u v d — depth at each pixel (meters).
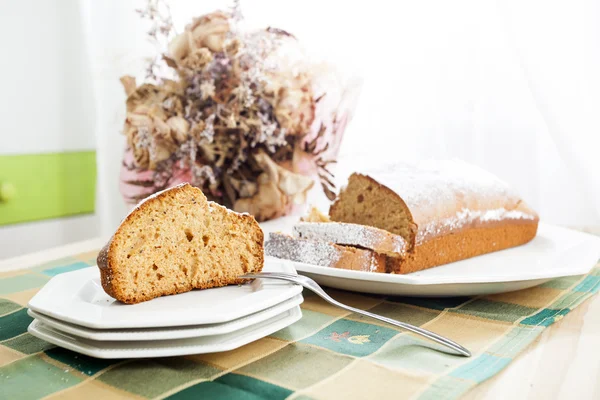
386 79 2.37
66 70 2.86
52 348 0.95
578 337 1.03
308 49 2.20
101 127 2.60
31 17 2.71
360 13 2.27
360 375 0.84
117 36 2.40
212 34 2.07
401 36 2.34
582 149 2.10
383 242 1.33
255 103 2.07
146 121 2.12
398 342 0.98
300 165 2.14
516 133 2.35
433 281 1.11
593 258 1.37
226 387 0.81
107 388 0.81
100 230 2.87
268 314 0.93
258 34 2.10
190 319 0.84
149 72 2.25
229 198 2.14
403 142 2.43
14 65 2.68
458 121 2.39
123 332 0.85
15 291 1.28
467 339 1.00
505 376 0.87
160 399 0.78
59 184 2.88
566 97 2.10
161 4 2.23
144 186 2.21
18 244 2.75
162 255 1.03
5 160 2.67
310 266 1.20
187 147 2.10
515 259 1.54
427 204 1.48
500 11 2.12
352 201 1.63
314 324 1.07
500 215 1.63
